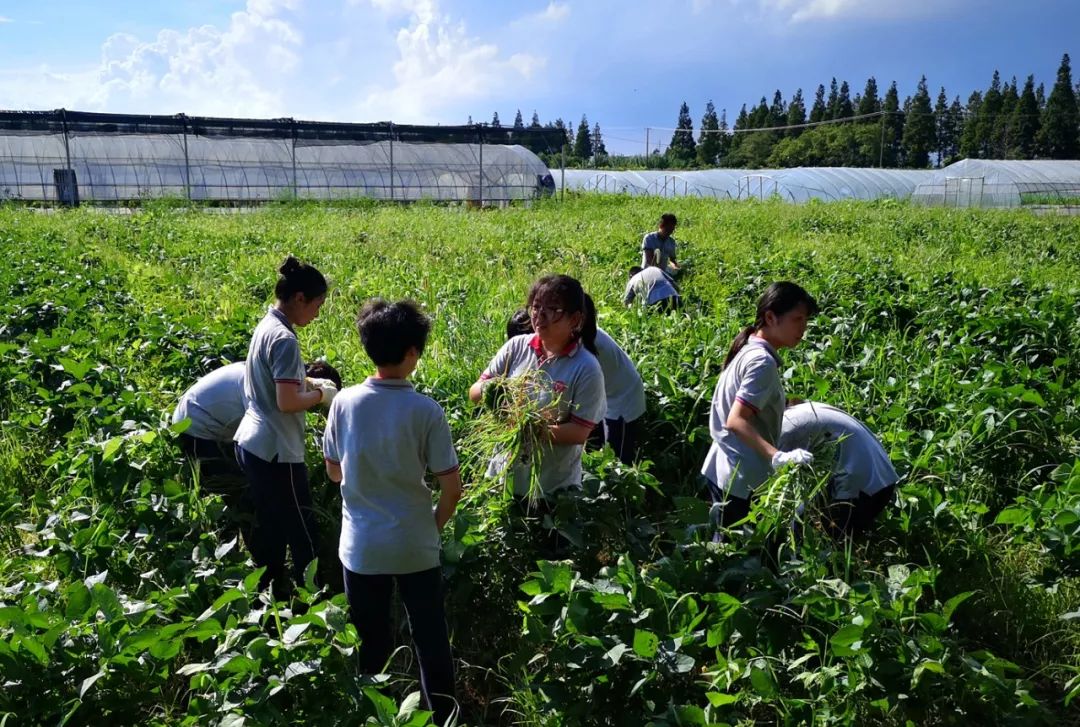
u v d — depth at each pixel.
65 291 9.77
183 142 31.97
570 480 4.43
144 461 4.99
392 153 34.59
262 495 4.49
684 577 3.87
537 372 4.24
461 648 4.29
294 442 4.51
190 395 5.13
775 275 12.07
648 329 8.38
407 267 13.38
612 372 5.32
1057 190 42.66
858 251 15.94
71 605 3.50
